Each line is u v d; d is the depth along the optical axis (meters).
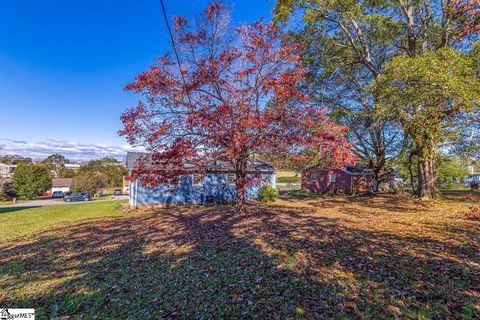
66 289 3.95
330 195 20.30
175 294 3.64
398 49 13.27
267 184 15.96
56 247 6.41
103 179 41.75
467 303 2.96
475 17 8.85
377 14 11.42
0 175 42.66
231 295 3.50
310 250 5.18
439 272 3.83
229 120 6.86
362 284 3.57
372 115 10.98
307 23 12.18
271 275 4.05
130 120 6.82
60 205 19.22
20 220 11.54
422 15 11.62
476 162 12.78
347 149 6.82
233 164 8.74
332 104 15.27
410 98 8.36
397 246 5.19
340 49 13.89
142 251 5.78
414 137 9.88
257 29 7.73
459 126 9.55
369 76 14.57
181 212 12.15
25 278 4.42
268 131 7.29
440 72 7.17
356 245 5.39
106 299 3.59
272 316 2.95
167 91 6.96
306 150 7.82
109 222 10.05
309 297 3.32
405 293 3.26
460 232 6.05
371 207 11.59
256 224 8.23
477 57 8.09
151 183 7.09
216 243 6.13
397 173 22.64
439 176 24.22
